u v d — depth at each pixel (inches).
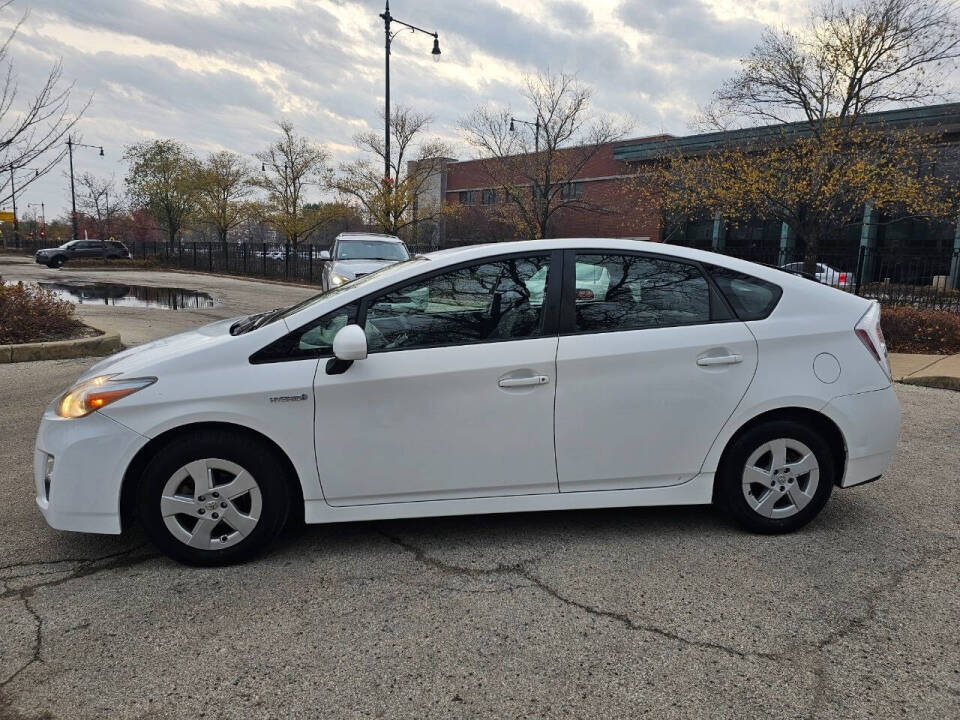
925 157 612.1
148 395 122.8
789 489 140.0
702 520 150.6
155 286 920.3
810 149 550.0
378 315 131.0
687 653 101.7
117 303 653.9
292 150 1354.6
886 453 142.8
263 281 1104.2
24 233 2620.6
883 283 482.3
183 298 731.4
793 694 92.4
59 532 142.9
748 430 138.2
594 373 132.0
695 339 135.3
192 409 122.6
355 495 130.2
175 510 124.6
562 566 129.0
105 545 137.3
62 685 93.9
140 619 110.3
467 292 133.6
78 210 2208.4
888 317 401.7
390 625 109.0
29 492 163.8
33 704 90.0
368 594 118.6
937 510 156.6
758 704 90.5
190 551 126.2
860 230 1129.4
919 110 793.6
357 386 126.6
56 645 103.0
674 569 127.5
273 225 1574.8
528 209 1061.1
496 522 149.9
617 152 1229.1
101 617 110.8
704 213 891.4
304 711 89.0
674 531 144.6
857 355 140.2
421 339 131.1
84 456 122.2
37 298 384.8
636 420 134.0
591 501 136.2
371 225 1462.8
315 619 110.7
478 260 135.0
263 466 126.1
